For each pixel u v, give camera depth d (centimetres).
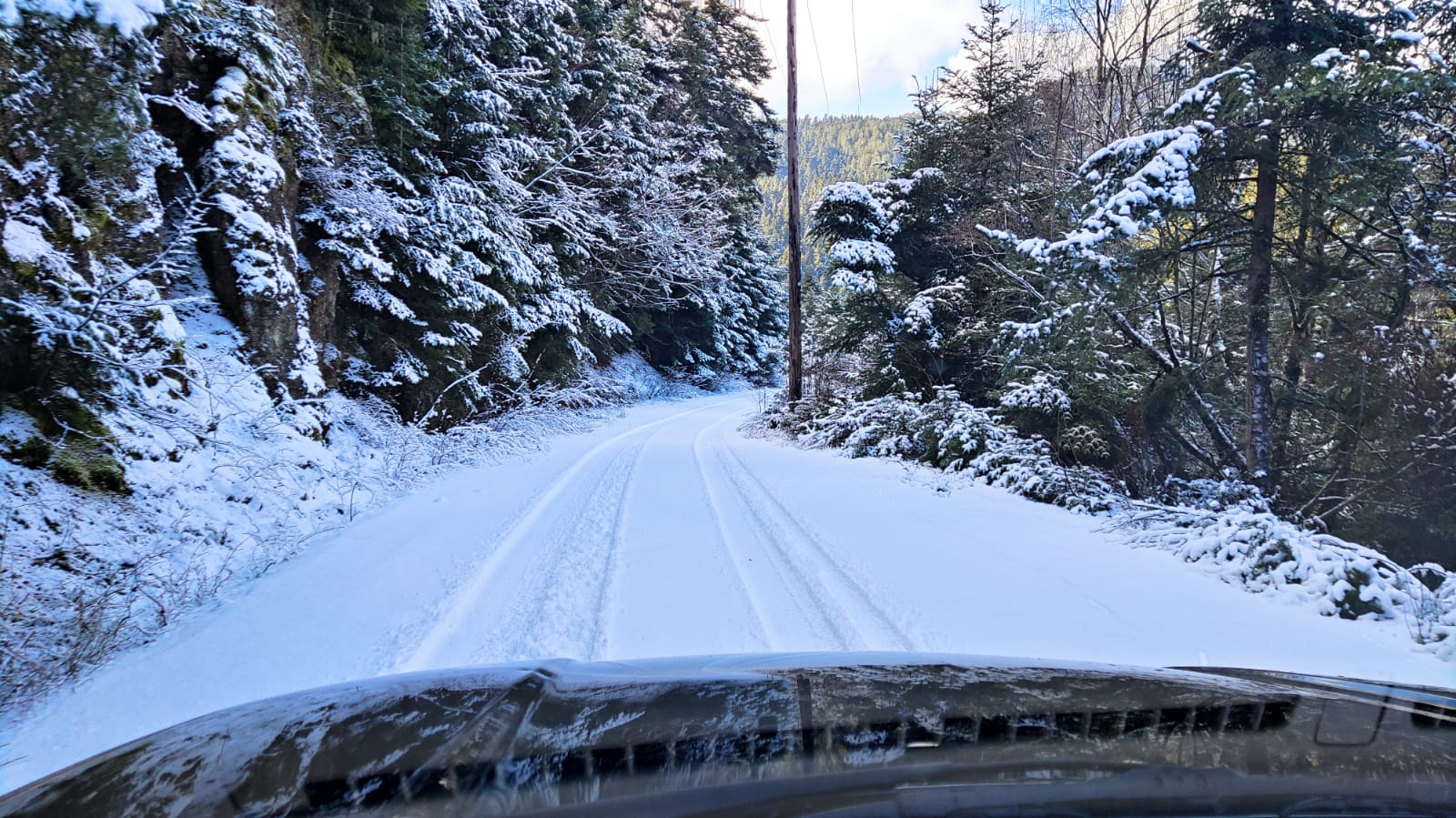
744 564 507
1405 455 834
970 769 114
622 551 545
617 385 2498
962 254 1747
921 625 379
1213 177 925
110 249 670
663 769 113
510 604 420
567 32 2069
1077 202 1075
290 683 312
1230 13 878
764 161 3819
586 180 2114
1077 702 152
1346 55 789
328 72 1065
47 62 465
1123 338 1098
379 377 1111
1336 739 133
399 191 1198
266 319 851
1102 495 782
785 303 5172
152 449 581
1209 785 110
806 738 128
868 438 1287
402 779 111
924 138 1939
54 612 376
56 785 113
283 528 607
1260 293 930
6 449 476
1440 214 863
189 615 415
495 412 1398
